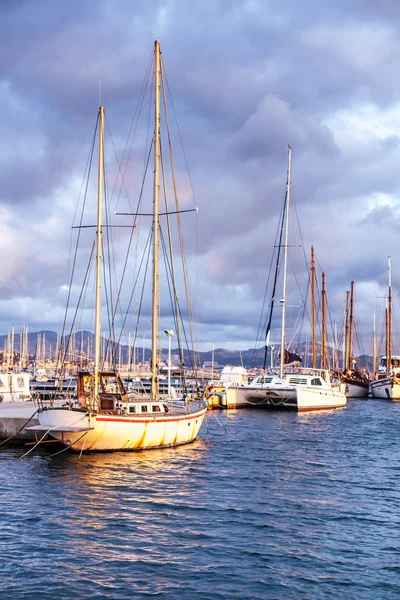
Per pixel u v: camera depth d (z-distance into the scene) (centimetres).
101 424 3409
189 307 4656
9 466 3300
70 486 2861
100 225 3769
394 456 3997
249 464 3544
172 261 4575
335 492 2895
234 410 7144
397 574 1869
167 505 2580
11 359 19000
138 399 3975
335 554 2031
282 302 7600
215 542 2127
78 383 3709
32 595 1683
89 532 2203
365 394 11162
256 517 2434
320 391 7269
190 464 3441
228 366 9300
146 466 3322
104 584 1762
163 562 1931
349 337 12512
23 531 2203
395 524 2378
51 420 3475
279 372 7650
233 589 1744
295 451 4106
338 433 5188
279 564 1933
